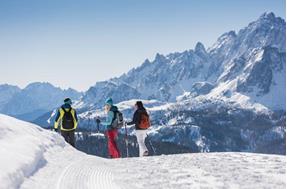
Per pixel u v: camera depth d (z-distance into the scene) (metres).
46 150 11.24
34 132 12.30
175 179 9.10
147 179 9.20
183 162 11.85
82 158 12.48
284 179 8.85
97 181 8.67
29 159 8.40
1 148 8.29
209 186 8.28
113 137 18.81
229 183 8.53
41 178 7.87
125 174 9.95
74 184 7.94
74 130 18.30
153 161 12.45
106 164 11.94
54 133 14.27
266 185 8.22
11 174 6.75
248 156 12.88
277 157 12.51
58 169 9.36
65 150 13.33
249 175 9.38
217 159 12.25
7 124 10.80
